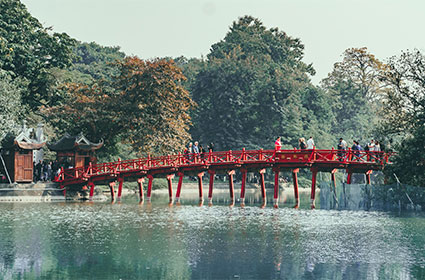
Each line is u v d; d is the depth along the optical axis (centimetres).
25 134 7438
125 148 11038
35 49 9244
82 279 3719
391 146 7094
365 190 6838
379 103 17450
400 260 4219
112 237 4966
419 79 7512
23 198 7356
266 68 13975
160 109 8469
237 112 12794
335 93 16288
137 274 3834
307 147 7462
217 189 11519
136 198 8744
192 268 3978
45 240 4806
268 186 12331
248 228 5469
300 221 5931
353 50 16662
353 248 4594
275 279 3747
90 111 8288
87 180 7625
